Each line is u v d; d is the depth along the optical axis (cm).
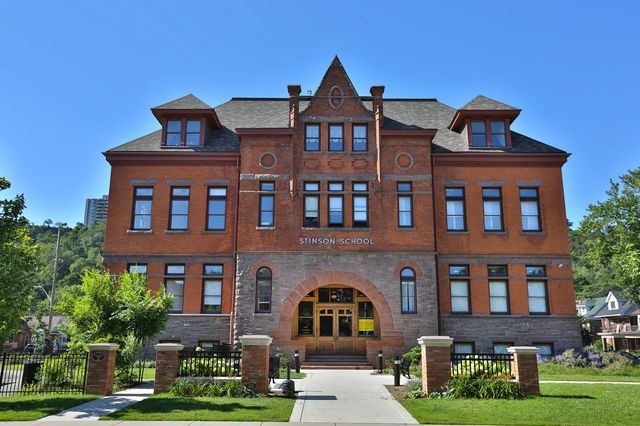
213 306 2988
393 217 2961
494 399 1547
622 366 2438
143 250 3030
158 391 1714
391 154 3039
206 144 3209
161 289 2388
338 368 2716
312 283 2875
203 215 3072
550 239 3053
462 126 3281
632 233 3203
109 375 1744
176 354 1742
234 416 1312
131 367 2055
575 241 8588
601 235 3422
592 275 8362
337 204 2995
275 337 2806
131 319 2062
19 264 1504
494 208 3106
